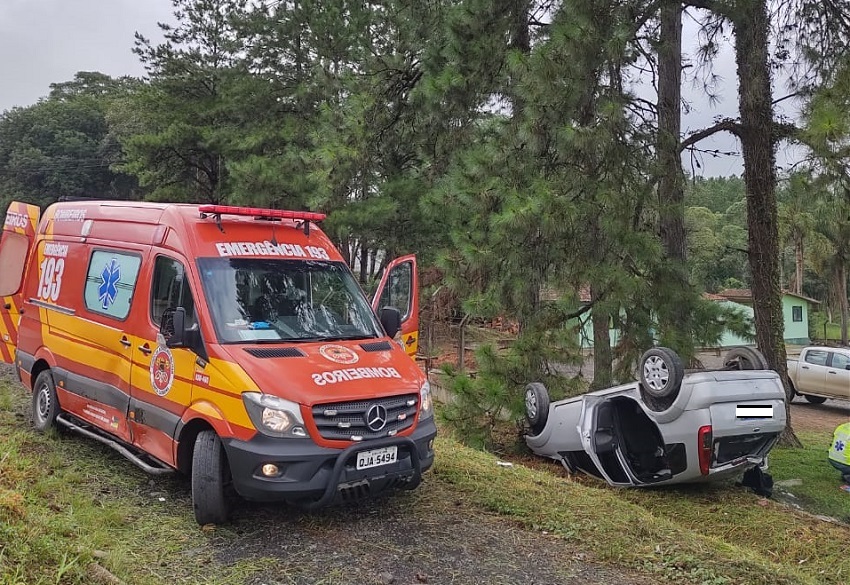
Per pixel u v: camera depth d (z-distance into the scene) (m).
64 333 7.07
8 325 8.57
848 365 18.48
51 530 4.39
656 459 8.34
